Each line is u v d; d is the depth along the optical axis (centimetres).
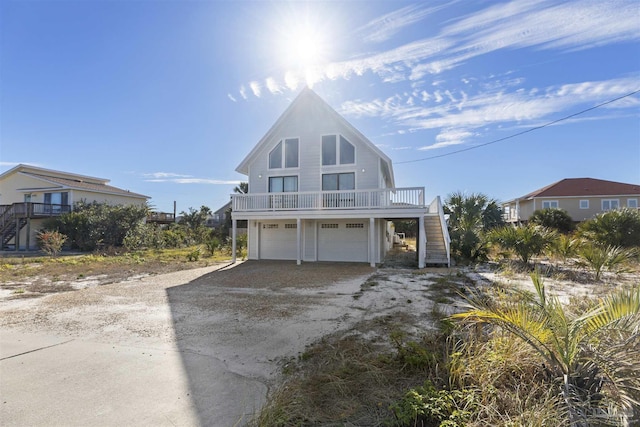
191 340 461
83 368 367
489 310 328
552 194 3197
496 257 1411
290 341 452
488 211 2581
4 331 504
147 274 1145
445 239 1340
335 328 508
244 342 451
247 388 320
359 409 272
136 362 384
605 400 243
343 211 1377
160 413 274
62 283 957
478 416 241
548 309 295
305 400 285
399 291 794
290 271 1202
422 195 1288
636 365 245
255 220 1638
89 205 2588
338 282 950
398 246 2609
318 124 1584
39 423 260
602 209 3044
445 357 346
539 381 287
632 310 260
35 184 2733
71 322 552
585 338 269
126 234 2319
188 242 2731
